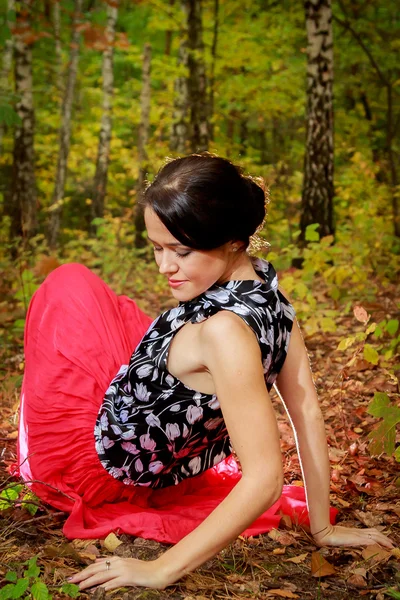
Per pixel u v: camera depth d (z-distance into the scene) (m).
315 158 9.41
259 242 2.23
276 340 2.21
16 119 7.49
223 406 2.04
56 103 20.91
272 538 2.52
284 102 14.70
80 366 2.68
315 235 7.13
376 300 6.73
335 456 3.41
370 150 15.62
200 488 2.88
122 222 13.77
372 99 16.12
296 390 2.42
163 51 20.14
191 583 2.17
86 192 19.77
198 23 12.08
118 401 2.48
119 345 2.77
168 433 2.37
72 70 17.03
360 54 14.85
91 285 2.87
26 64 12.55
